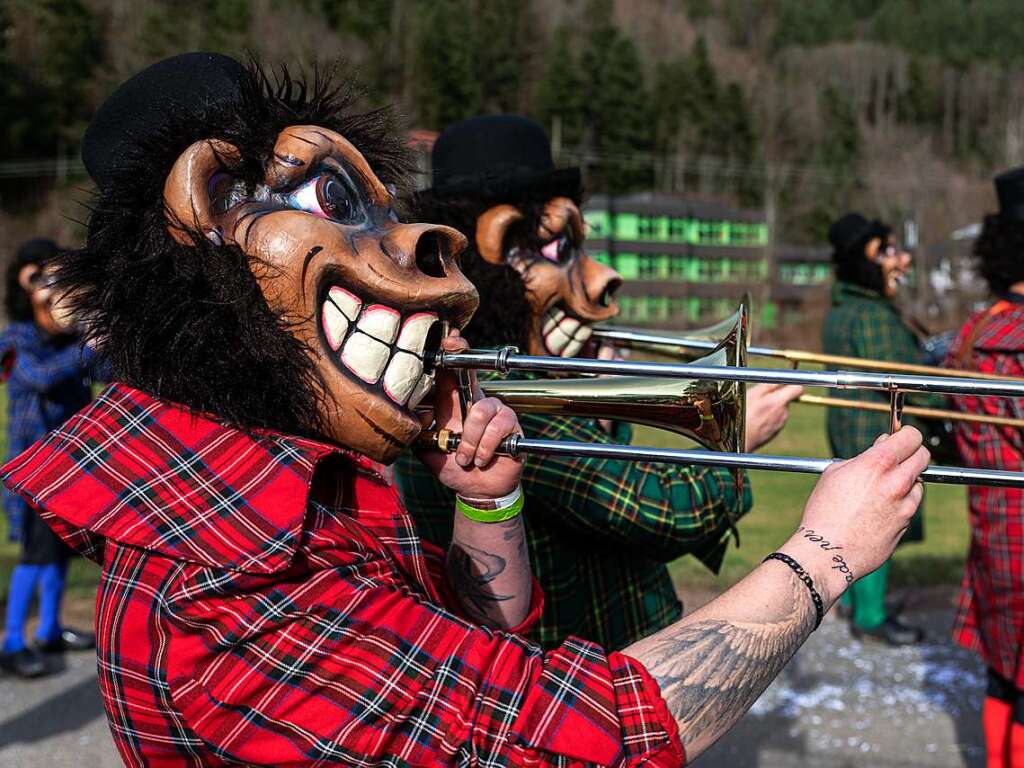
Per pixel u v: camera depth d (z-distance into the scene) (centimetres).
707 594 532
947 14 9688
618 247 5122
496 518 142
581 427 190
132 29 5778
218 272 116
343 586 111
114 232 122
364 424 122
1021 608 289
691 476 190
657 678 114
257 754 108
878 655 471
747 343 173
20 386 436
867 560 124
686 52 8175
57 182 4953
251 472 114
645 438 1051
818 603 121
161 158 121
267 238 117
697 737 114
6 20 5716
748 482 207
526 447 135
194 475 114
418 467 190
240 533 109
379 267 121
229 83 131
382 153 144
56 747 371
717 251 5400
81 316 128
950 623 515
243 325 116
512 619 148
